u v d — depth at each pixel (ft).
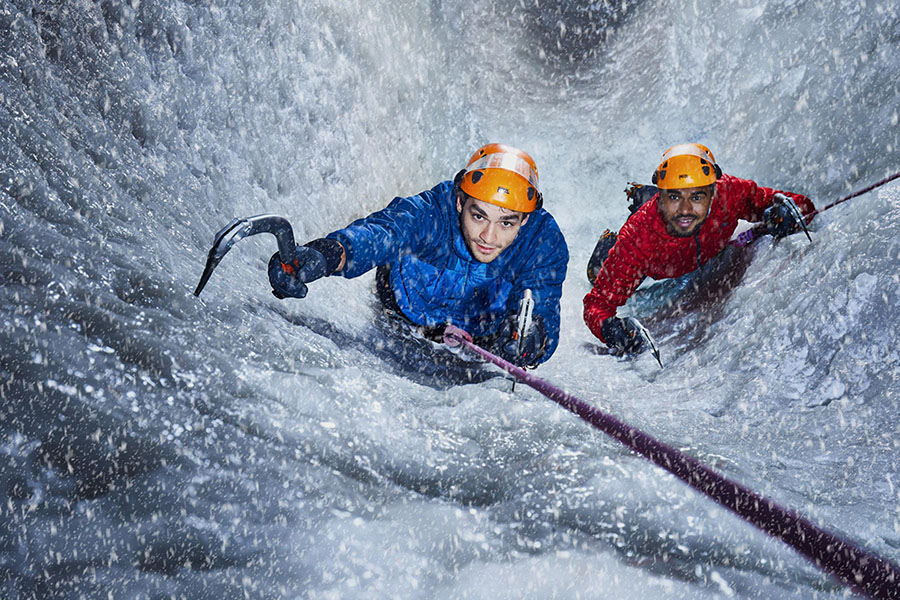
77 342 7.98
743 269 17.16
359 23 21.33
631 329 16.01
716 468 9.29
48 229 9.53
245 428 7.87
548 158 27.27
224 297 10.48
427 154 25.16
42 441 6.88
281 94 17.52
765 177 23.07
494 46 28.63
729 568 7.06
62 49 12.16
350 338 12.73
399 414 9.19
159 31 14.08
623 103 27.94
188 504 6.75
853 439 10.84
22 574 5.89
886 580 6.85
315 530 6.82
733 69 25.64
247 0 16.66
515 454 8.88
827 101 22.41
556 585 6.66
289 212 16.62
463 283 14.23
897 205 14.48
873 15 22.38
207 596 6.01
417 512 7.41
